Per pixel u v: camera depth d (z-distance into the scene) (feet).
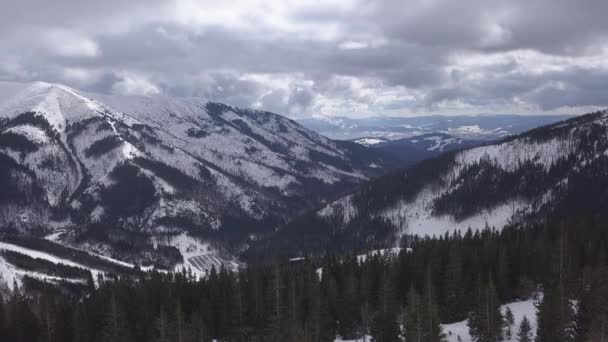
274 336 315.58
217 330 366.02
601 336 234.58
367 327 339.36
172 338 309.22
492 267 375.04
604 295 252.62
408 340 259.39
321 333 325.83
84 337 347.36
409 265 392.06
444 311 337.72
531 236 451.53
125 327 335.67
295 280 376.48
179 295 378.94
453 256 349.41
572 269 337.52
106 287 414.21
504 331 285.43
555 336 252.62
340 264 449.48
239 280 408.26
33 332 366.22
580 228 446.60
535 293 364.38
